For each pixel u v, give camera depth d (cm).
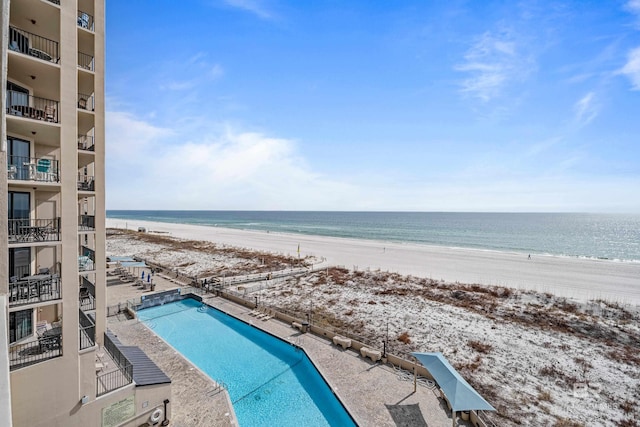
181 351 1967
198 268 4356
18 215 1216
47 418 1002
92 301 1525
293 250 6181
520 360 1917
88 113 1366
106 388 1135
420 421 1289
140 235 8450
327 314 2625
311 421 1344
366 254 5791
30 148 1234
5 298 865
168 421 1234
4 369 663
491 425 1246
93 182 1416
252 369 1762
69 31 1091
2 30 775
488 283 3747
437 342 2148
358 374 1641
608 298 3172
